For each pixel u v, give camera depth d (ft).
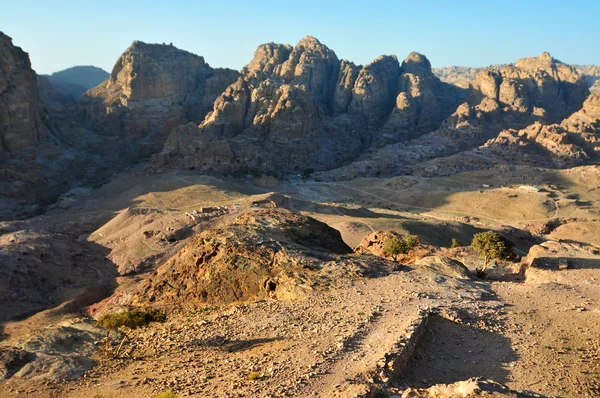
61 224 571.28
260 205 554.05
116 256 465.06
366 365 95.76
